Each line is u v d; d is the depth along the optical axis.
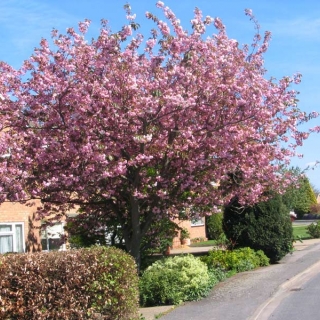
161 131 12.21
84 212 15.32
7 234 17.83
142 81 11.97
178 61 12.33
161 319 10.06
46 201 13.48
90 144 11.35
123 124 11.70
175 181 12.96
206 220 36.69
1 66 12.62
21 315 7.80
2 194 11.89
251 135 12.59
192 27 12.30
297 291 13.05
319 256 19.56
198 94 12.09
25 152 12.19
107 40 11.70
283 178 15.74
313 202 70.06
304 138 13.84
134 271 9.07
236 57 12.92
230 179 14.07
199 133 12.43
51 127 12.12
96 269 8.23
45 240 19.80
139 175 12.43
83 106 11.50
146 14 12.17
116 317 8.59
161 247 16.28
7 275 7.82
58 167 12.12
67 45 12.40
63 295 7.98
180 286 11.98
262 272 15.71
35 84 12.12
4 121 12.24
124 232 14.19
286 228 18.45
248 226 18.23
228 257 16.41
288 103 13.36
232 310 10.62
